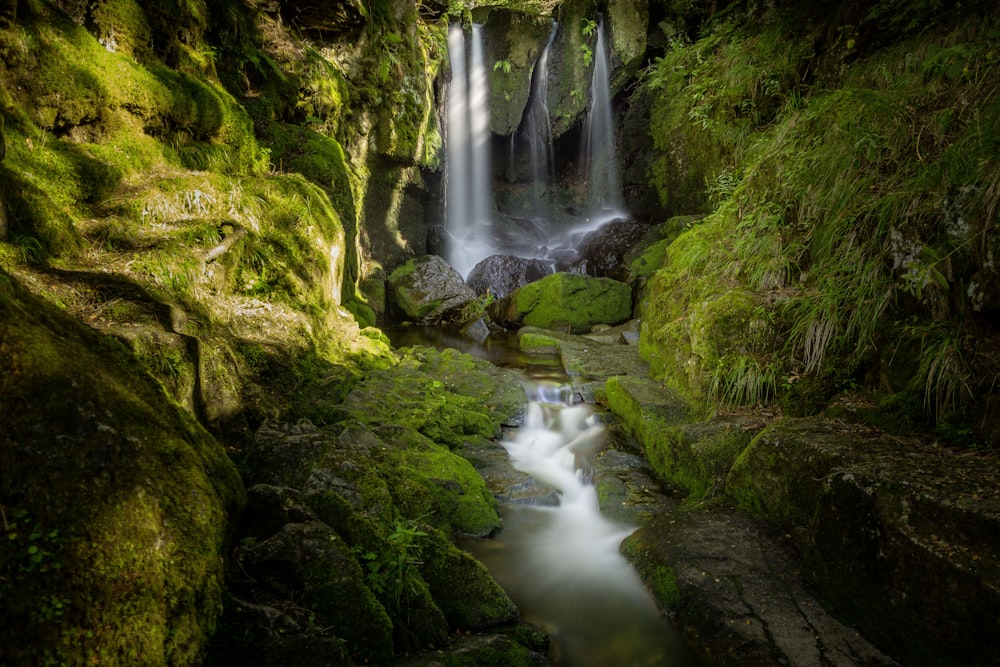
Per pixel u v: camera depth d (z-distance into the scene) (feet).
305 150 25.36
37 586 5.69
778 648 9.72
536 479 16.56
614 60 46.14
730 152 30.81
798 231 18.76
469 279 40.19
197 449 8.52
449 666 8.83
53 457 6.31
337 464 11.89
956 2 19.88
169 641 6.34
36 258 11.85
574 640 10.94
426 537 11.14
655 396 18.84
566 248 45.62
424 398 19.01
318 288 19.54
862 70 23.52
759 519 12.76
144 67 17.54
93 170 14.52
